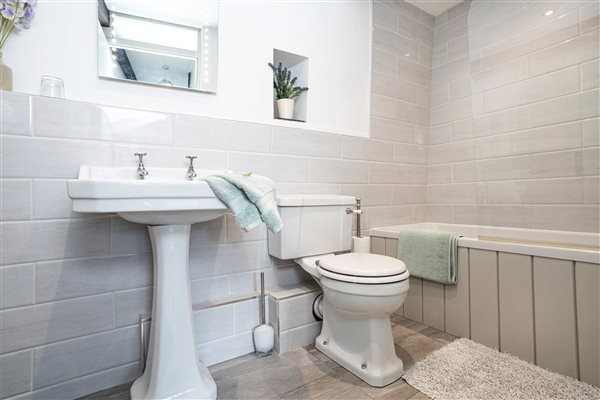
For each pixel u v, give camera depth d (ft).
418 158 7.83
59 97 3.77
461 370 4.23
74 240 3.84
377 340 4.09
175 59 4.64
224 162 4.94
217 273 4.84
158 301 3.49
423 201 7.93
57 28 3.90
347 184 6.50
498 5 6.45
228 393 3.85
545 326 4.31
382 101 7.11
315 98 6.11
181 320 3.54
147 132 4.31
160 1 4.56
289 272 5.60
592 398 3.60
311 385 4.01
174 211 3.13
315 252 5.30
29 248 3.59
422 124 7.88
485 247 4.97
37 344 3.62
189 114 4.66
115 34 4.25
